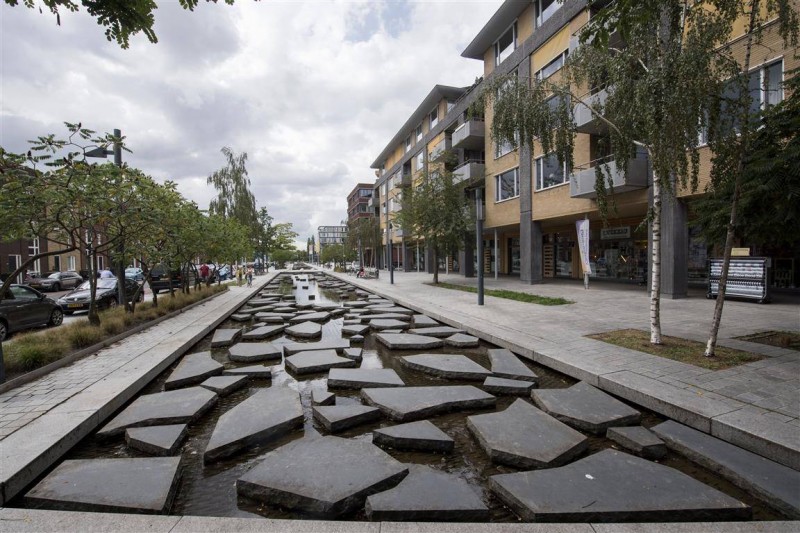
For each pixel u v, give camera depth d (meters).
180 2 2.84
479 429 3.79
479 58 22.97
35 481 3.11
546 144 6.73
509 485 2.82
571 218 18.12
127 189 7.47
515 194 19.39
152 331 8.62
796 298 11.27
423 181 20.58
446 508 2.56
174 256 11.98
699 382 4.58
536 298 12.27
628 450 3.54
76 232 7.86
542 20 17.17
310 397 5.03
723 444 3.44
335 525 2.26
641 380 4.71
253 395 4.80
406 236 30.89
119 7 2.68
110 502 2.65
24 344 6.25
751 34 5.05
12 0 2.46
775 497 2.70
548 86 6.91
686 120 4.90
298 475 2.97
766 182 5.31
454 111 25.39
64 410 4.13
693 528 2.25
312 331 8.61
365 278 27.92
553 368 5.77
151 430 3.89
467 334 8.13
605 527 2.25
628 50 5.59
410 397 4.66
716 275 11.39
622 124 5.89
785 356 5.46
